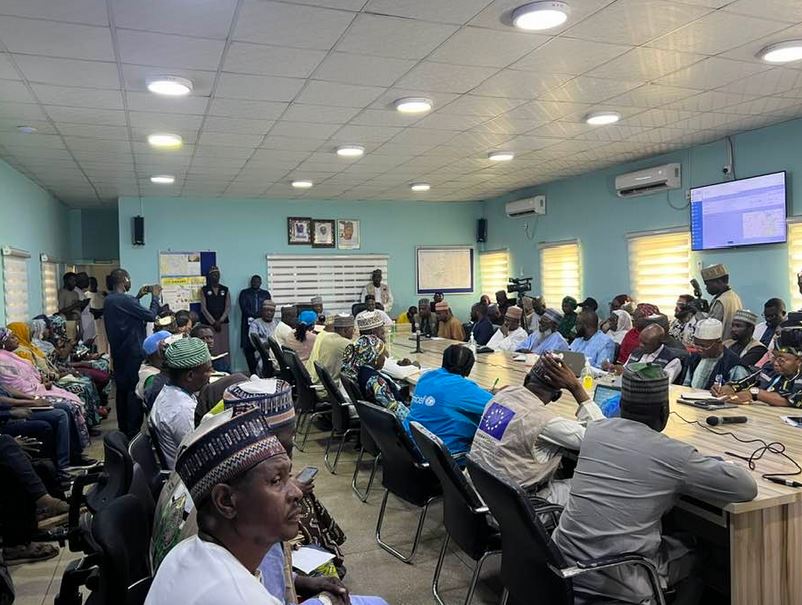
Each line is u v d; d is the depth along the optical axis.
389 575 2.83
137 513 1.60
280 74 3.54
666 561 1.96
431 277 9.58
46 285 7.49
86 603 1.47
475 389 2.90
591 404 2.37
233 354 8.62
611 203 7.03
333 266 9.09
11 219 5.88
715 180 5.75
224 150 5.52
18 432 3.95
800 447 2.29
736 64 3.59
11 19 2.71
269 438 0.99
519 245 8.77
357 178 7.20
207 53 3.18
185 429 2.55
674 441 1.81
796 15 2.89
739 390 3.15
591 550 1.83
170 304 8.29
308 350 6.07
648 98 4.27
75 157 5.63
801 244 5.02
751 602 1.87
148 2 2.57
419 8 2.71
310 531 1.89
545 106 4.40
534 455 2.27
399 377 4.32
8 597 2.34
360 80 3.70
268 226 8.76
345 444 5.04
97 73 3.44
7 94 3.78
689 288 6.11
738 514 1.85
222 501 0.94
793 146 5.03
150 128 4.68
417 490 2.83
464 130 5.03
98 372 6.32
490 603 2.56
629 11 2.81
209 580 0.88
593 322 5.57
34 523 3.05
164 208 8.29
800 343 3.14
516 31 3.00
